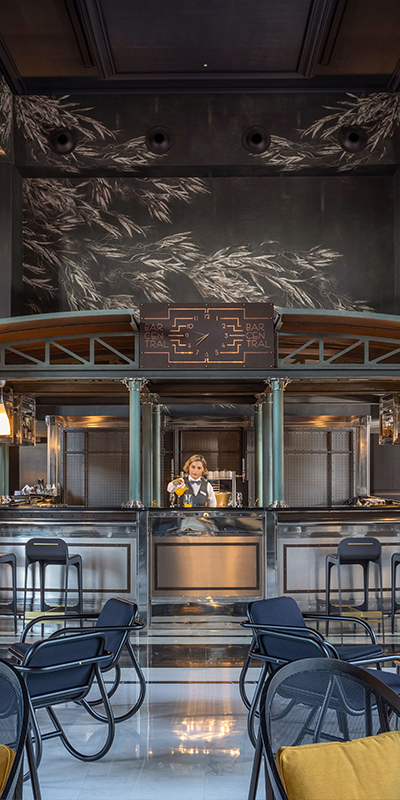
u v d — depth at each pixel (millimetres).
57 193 10703
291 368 7812
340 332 7949
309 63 9617
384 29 9023
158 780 3434
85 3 8289
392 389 9977
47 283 10562
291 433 11680
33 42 9219
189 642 6449
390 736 1983
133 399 7797
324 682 2277
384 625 7223
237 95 10422
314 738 2160
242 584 7371
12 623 7227
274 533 7352
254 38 9273
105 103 10406
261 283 10641
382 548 7461
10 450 11695
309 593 7367
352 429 11688
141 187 10758
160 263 10633
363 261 10672
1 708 2287
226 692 4887
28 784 3396
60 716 4430
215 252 10680
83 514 7379
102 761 3674
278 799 1856
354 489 11602
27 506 7621
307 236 10703
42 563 6750
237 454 11438
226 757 3725
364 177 10797
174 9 8664
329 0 8312
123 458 11562
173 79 10109
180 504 8383
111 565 7332
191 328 7734
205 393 10195
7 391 9539
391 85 10305
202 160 10344
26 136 10312
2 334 7840
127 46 9375
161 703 4648
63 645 3436
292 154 10352
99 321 7727
